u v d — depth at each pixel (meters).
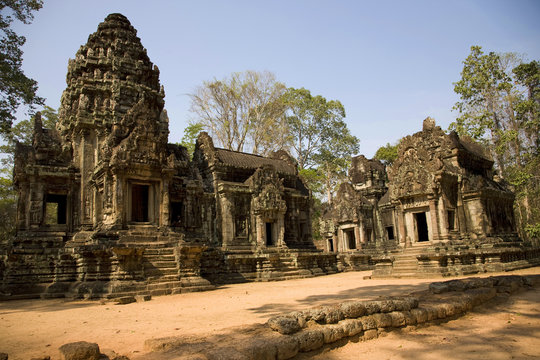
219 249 34.75
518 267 31.41
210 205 37.72
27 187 29.38
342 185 54.62
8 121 27.34
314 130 67.38
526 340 9.92
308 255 37.97
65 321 13.77
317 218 70.25
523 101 45.53
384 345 9.66
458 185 34.94
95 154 31.23
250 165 42.00
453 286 14.77
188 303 17.83
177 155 36.28
